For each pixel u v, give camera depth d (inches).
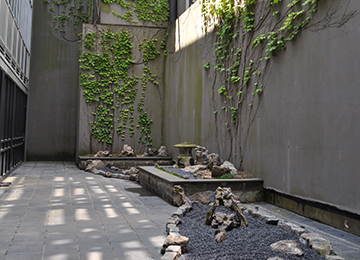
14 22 366.3
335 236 160.4
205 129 346.9
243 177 257.1
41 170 422.9
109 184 323.0
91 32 484.1
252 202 242.1
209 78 338.3
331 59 179.9
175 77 451.2
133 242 145.1
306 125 199.6
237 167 283.7
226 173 265.7
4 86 322.0
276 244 131.2
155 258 126.0
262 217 172.4
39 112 552.1
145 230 164.6
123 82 492.7
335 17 177.8
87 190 285.0
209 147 337.7
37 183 315.3
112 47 490.0
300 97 205.8
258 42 250.5
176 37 449.7
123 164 446.0
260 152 251.1
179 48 434.9
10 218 184.5
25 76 490.0
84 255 128.1
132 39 496.4
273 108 234.8
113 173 386.9
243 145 275.3
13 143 403.9
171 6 505.4
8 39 332.2
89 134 478.0
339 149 172.9
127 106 493.4
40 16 554.6
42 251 131.9
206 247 134.3
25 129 526.3
